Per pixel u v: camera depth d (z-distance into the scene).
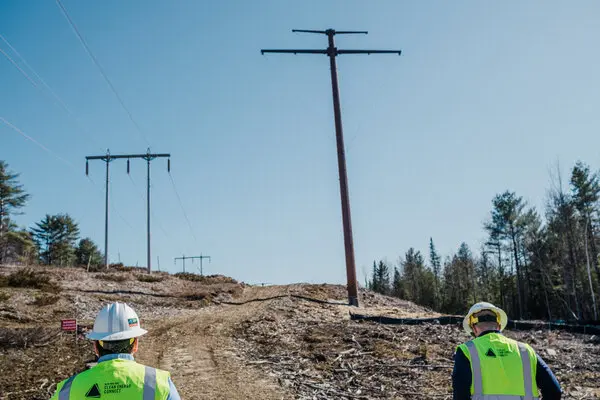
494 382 3.93
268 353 14.19
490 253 70.94
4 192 75.38
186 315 21.64
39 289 24.02
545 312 62.56
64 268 36.09
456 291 87.56
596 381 10.51
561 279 55.88
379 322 19.17
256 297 28.17
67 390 3.21
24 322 18.53
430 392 10.16
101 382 3.20
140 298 25.17
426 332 16.39
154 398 3.21
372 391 10.36
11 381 11.09
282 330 17.44
